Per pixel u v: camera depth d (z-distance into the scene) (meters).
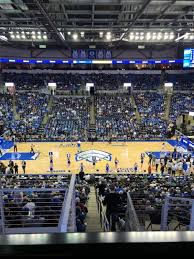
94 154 28.95
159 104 42.19
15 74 45.97
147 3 13.66
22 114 39.25
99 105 41.53
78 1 14.73
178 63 43.00
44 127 36.81
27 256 1.27
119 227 9.23
